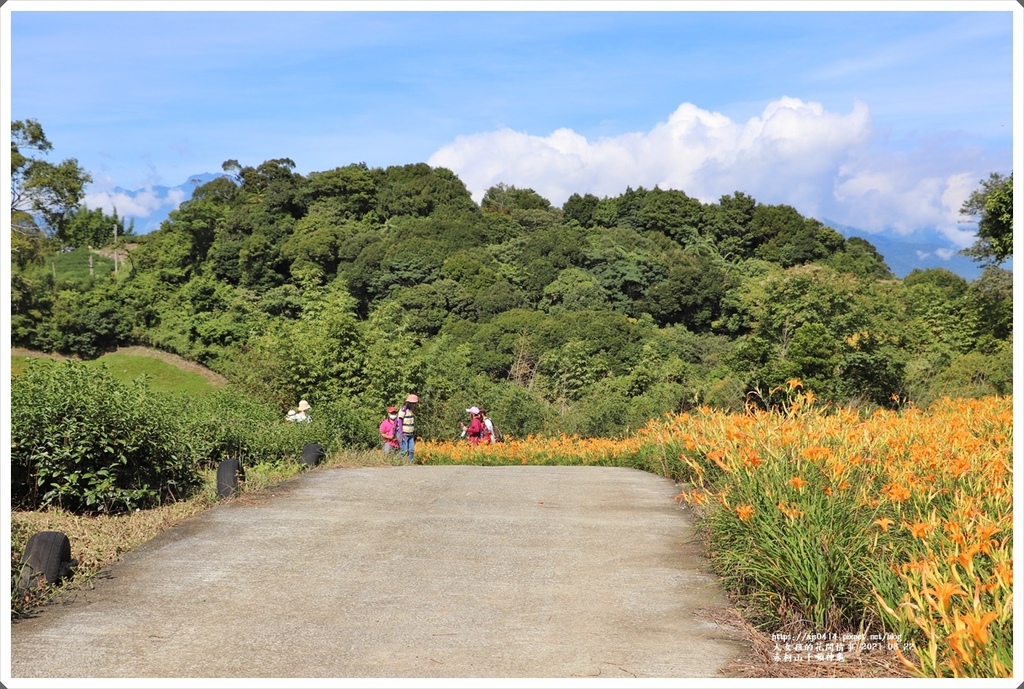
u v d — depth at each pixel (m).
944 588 3.34
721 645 4.31
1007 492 5.08
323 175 98.12
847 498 5.29
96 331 65.44
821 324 38.44
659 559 6.04
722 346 65.81
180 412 10.75
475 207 95.81
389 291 72.56
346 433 16.52
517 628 4.61
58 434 7.79
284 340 27.61
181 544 6.47
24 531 6.11
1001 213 28.20
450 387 33.94
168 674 3.94
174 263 79.62
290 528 7.08
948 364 40.97
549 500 8.63
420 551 6.32
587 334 58.19
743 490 5.70
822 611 4.41
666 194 101.25
